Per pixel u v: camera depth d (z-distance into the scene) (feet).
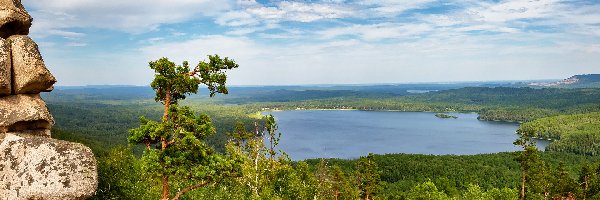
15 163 58.90
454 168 564.71
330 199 293.02
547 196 322.34
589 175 311.88
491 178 524.93
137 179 116.67
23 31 70.44
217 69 71.31
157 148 72.84
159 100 73.72
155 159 69.31
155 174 71.56
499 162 603.26
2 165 58.75
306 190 219.00
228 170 76.54
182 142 69.15
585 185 315.17
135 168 118.01
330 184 291.38
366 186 305.53
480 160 614.34
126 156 120.16
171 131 71.82
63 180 58.70
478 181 514.27
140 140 70.54
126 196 111.75
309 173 247.50
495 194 359.66
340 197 299.58
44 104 69.15
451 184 485.15
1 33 67.05
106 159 116.78
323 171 336.08
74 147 62.18
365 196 314.76
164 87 71.46
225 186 138.10
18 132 64.54
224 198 135.85
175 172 71.61
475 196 366.43
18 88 65.31
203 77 70.90
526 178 316.81
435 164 579.89
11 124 63.26
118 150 120.26
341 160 586.86
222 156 78.23
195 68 71.15
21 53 65.41
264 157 194.70
